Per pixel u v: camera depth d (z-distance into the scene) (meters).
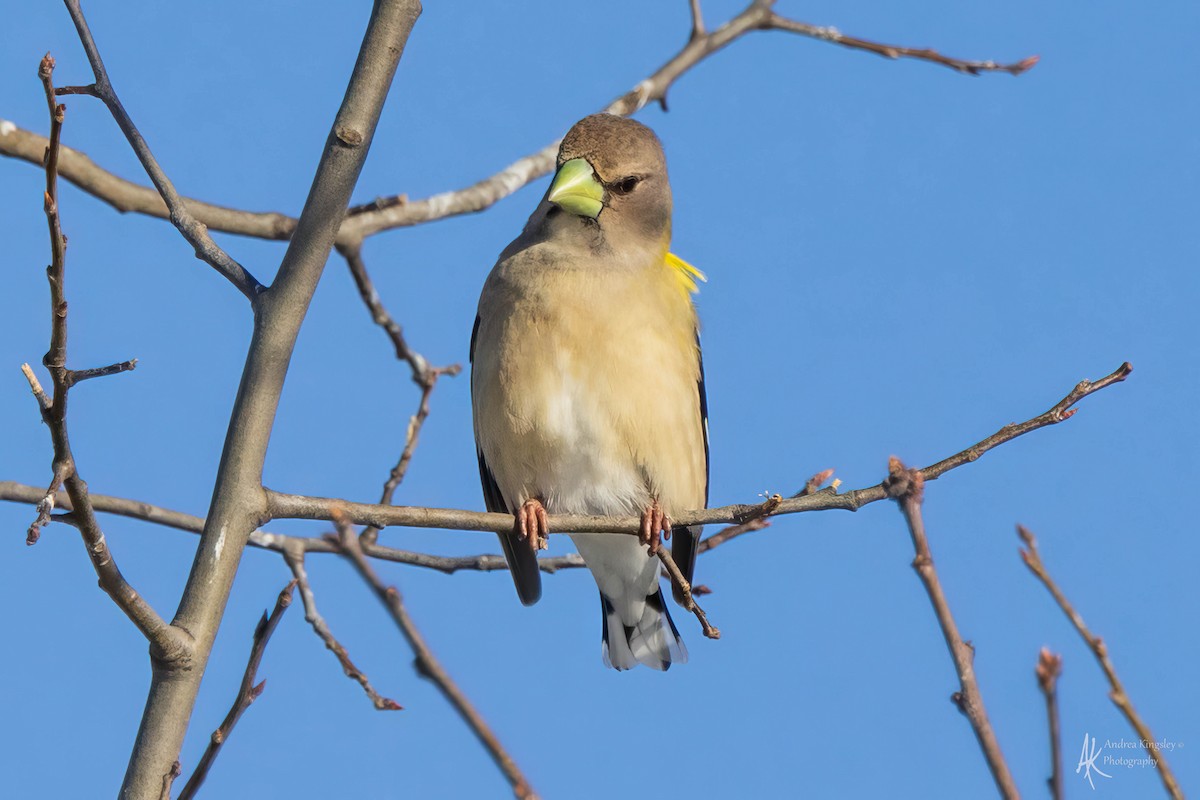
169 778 6.61
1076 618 7.77
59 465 6.13
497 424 10.26
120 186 11.04
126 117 7.59
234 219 11.38
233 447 7.14
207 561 6.96
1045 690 7.57
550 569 11.37
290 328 7.23
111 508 10.14
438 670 9.48
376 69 7.31
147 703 6.74
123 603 6.45
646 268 10.35
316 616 9.77
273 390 7.20
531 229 10.79
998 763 7.22
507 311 10.19
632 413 10.10
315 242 7.24
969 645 7.54
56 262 5.95
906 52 12.99
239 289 7.40
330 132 7.28
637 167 10.31
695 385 10.65
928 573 7.73
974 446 8.23
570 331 10.02
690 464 10.52
